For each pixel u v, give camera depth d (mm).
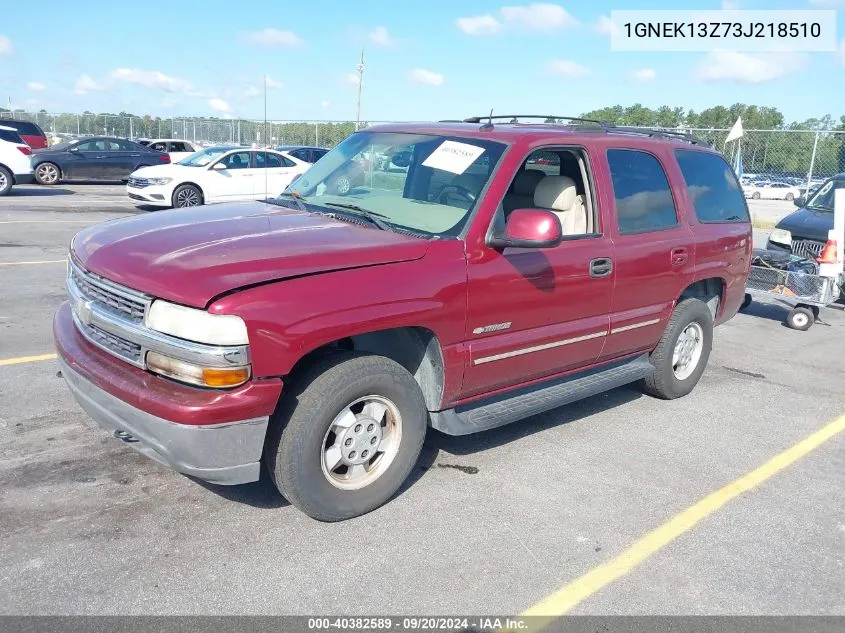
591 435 5059
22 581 3047
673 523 3918
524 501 4043
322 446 3467
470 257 3861
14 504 3619
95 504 3678
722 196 6008
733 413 5684
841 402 6098
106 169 23266
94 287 3539
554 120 5719
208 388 3100
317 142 25078
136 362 3275
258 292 3135
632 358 5484
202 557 3311
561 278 4355
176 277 3154
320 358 3520
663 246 5133
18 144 18391
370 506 3756
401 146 4629
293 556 3365
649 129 5727
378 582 3221
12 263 9266
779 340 8195
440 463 4449
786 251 9836
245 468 3258
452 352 3867
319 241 3582
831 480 4574
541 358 4445
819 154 19750
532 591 3242
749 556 3648
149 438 3203
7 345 5977
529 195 4730
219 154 16953
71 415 4691
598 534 3758
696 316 5719
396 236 3803
